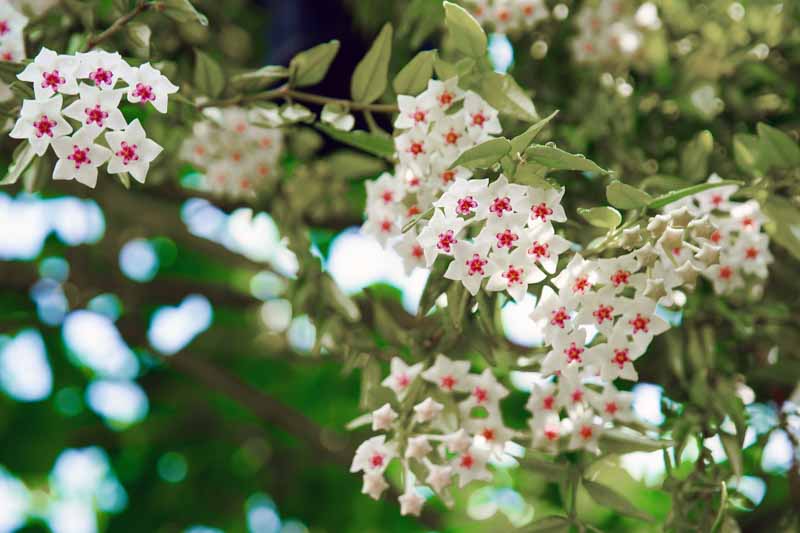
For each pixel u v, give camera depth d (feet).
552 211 2.48
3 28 2.62
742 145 2.74
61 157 2.47
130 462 4.06
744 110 3.04
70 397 4.09
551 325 2.51
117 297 3.77
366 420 2.69
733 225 2.72
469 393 2.69
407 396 2.66
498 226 2.47
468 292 2.59
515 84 2.62
